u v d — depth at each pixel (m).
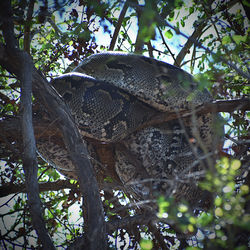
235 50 8.56
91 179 6.95
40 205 6.28
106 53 10.98
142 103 10.48
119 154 10.74
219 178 5.34
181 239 8.45
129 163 10.65
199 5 12.27
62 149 10.82
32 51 12.30
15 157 10.06
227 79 10.64
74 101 10.17
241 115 10.66
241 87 10.72
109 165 11.01
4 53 7.45
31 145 6.46
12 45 7.48
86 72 10.96
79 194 11.56
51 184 11.84
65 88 10.35
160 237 10.34
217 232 5.27
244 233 6.02
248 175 7.47
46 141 10.63
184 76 10.52
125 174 10.76
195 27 11.84
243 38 8.38
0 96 10.66
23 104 6.68
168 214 5.62
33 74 7.46
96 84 10.36
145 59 10.59
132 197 10.75
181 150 10.70
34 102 10.02
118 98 10.30
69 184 11.91
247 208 5.97
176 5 8.66
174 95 10.28
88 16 10.55
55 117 7.44
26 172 6.37
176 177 6.00
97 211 6.80
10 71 7.78
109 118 10.15
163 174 10.45
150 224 9.63
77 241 7.60
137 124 10.34
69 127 7.33
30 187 6.29
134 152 10.59
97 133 10.15
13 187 10.63
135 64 10.50
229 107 9.54
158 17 6.21
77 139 7.25
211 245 5.35
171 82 10.36
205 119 10.66
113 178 10.98
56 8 8.75
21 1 8.57
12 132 8.88
